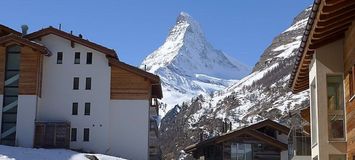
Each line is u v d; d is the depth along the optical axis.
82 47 46.22
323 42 14.69
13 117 43.22
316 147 15.57
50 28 45.78
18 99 43.09
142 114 45.03
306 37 14.49
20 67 43.47
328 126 14.76
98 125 45.00
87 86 45.69
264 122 41.66
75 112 45.25
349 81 13.75
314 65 15.45
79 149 44.41
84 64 45.94
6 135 42.91
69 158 37.38
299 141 28.62
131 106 45.19
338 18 12.82
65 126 43.47
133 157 44.41
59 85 45.59
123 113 45.12
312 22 13.37
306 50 15.33
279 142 40.28
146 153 44.41
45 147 42.91
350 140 13.80
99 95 45.47
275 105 159.75
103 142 44.69
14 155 35.50
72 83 45.66
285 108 150.62
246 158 40.78
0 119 42.94
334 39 14.63
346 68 14.18
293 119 29.38
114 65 45.81
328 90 14.85
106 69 45.84
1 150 36.84
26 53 43.66
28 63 43.53
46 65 45.84
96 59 46.00
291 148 30.66
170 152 102.31
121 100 45.38
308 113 23.28
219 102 186.00
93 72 45.81
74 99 45.41
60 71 45.78
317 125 14.93
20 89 43.25
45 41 46.22
